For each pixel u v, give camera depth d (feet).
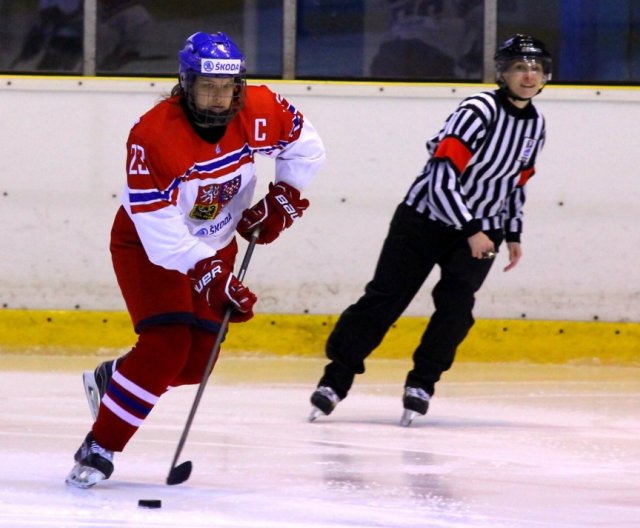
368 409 47.50
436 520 27.17
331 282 65.41
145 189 28.27
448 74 68.18
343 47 68.23
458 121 42.37
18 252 65.62
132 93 65.77
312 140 31.68
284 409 46.55
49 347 65.62
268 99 30.30
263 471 33.14
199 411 45.21
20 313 65.46
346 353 43.98
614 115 65.41
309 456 36.04
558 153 65.41
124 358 33.06
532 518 27.66
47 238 65.57
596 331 65.05
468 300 43.83
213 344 30.68
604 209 65.41
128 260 29.89
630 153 65.36
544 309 65.41
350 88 65.67
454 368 62.59
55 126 65.62
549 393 53.21
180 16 68.23
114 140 65.77
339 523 26.58
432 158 43.04
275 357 65.10
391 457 36.19
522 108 42.88
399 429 42.32
